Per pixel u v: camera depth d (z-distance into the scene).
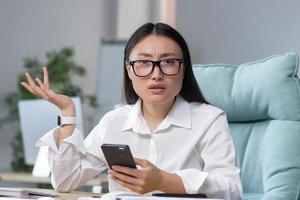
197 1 4.07
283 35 3.31
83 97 5.16
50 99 1.71
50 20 5.51
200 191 1.55
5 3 5.41
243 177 2.27
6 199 1.37
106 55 5.06
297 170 2.08
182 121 1.84
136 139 1.86
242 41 3.64
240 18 3.67
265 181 2.12
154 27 1.70
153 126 1.86
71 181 1.78
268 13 3.43
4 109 5.27
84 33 5.58
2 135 5.23
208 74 2.37
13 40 5.39
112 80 5.02
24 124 3.56
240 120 2.35
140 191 1.45
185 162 1.81
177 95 1.88
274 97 2.17
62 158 1.73
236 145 2.32
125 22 5.69
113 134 1.88
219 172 1.71
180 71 1.69
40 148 3.41
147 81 1.67
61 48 5.53
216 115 1.85
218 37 3.87
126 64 1.75
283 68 2.18
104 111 4.99
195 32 4.07
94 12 5.62
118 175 1.46
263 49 3.46
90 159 1.85
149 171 1.44
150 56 1.66
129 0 5.71
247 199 2.13
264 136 2.22
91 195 1.59
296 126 2.14
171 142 1.83
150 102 1.70
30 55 5.42
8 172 4.43
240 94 2.28
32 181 3.39
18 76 5.16
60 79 4.94
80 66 5.51
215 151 1.78
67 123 1.73
